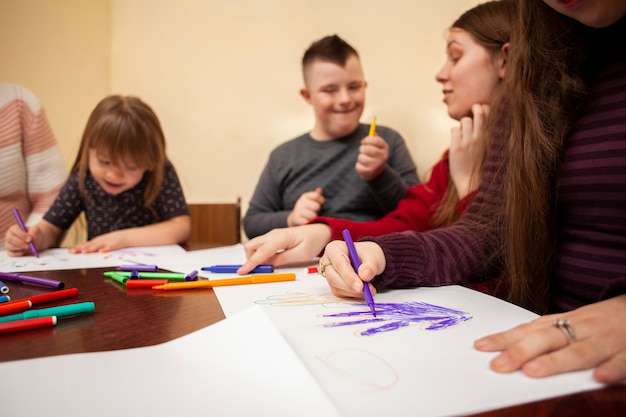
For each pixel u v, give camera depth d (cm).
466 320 35
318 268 57
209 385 23
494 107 68
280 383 23
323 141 124
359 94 118
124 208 106
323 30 135
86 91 171
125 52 175
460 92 88
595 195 45
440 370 25
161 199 108
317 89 118
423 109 117
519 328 29
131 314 37
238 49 151
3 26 143
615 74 46
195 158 163
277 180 128
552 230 50
